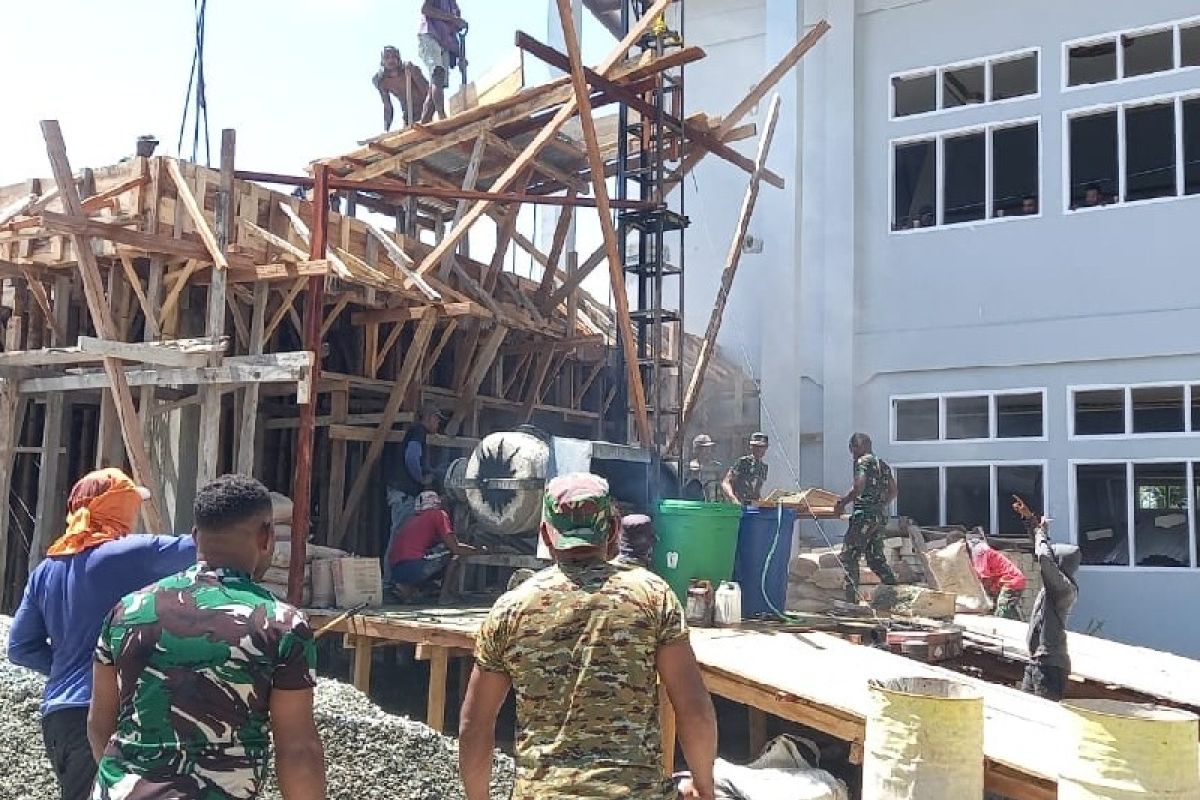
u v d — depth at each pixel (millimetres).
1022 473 14344
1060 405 14062
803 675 6680
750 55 16922
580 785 2812
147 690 2689
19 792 5836
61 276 10336
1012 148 14852
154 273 9531
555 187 13961
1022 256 14477
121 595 3709
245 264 9383
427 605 9258
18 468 12555
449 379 13391
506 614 3031
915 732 5141
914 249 15211
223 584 2826
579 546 3051
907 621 9656
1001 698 6891
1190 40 13758
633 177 11320
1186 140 13758
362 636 8398
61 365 10383
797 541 12008
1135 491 13617
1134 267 13773
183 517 10867
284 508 9414
